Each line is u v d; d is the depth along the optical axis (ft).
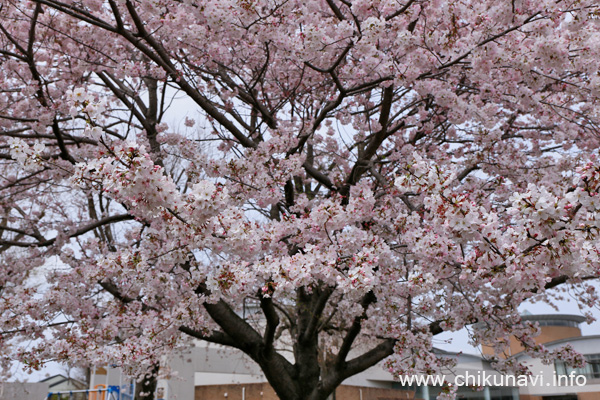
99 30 17.66
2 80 19.89
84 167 7.98
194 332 19.74
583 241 7.63
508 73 13.97
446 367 18.07
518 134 20.89
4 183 24.40
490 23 12.37
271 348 19.88
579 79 15.44
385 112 15.76
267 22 13.28
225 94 18.48
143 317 17.15
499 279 9.12
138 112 20.51
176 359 55.83
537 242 8.00
